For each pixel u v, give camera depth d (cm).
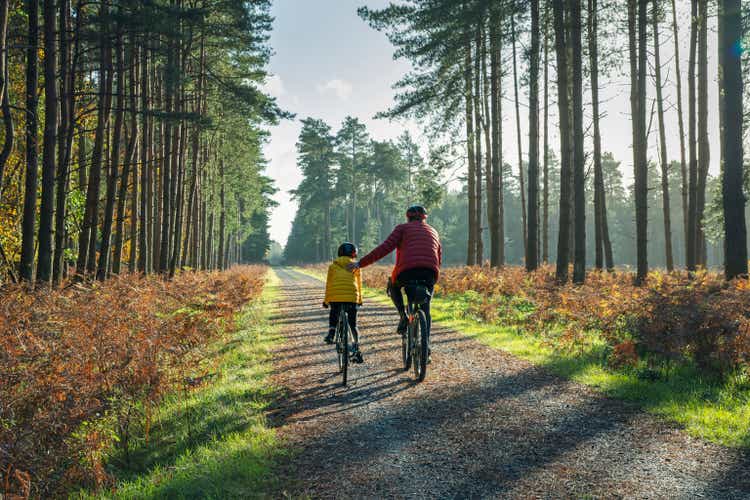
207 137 3338
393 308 1616
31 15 1146
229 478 384
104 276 1482
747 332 598
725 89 1025
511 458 407
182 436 496
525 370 707
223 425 512
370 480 376
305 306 1806
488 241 9094
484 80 2120
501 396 583
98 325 621
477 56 2050
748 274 970
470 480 370
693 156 2027
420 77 2159
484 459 407
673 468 376
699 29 2006
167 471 414
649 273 1919
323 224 9481
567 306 1023
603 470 378
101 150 1510
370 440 460
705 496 331
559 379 651
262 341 1024
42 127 1501
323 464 409
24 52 1429
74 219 1892
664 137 2250
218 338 1005
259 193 6331
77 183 2012
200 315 873
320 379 702
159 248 2431
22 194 1720
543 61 1983
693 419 471
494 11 1700
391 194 7462
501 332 1033
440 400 576
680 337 633
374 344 960
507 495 344
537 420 497
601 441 435
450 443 445
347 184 7412
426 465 400
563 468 384
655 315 694
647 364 665
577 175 1434
